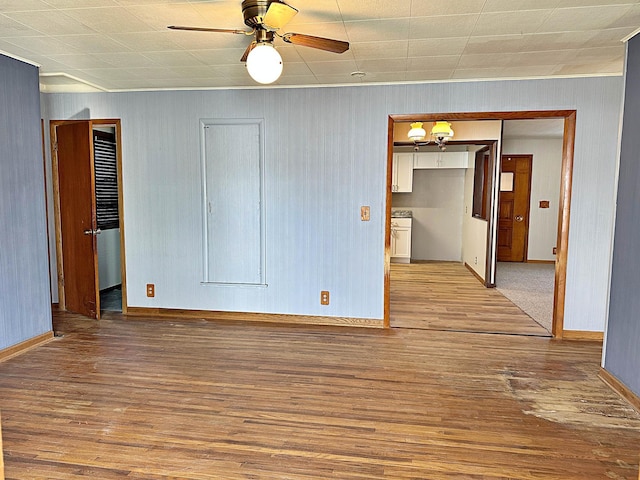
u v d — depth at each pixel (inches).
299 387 116.9
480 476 80.3
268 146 172.1
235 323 175.8
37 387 115.9
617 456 86.7
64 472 80.8
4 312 134.4
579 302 156.9
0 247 132.3
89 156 167.5
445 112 159.6
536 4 95.0
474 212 287.0
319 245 172.6
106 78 159.9
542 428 97.1
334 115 166.6
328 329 168.4
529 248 336.8
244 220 176.7
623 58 127.5
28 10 98.9
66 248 184.7
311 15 101.1
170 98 175.9
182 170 178.4
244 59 103.9
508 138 324.2
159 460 84.6
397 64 138.3
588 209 154.1
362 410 104.5
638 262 107.0
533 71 146.1
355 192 168.1
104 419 99.7
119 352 141.9
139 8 98.2
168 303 185.2
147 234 183.5
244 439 92.0
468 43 119.3
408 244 333.7
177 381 120.1
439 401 109.4
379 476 80.0
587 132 152.0
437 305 205.9
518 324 175.8
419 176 346.3
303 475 80.3
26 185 141.7
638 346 106.9
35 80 143.9
